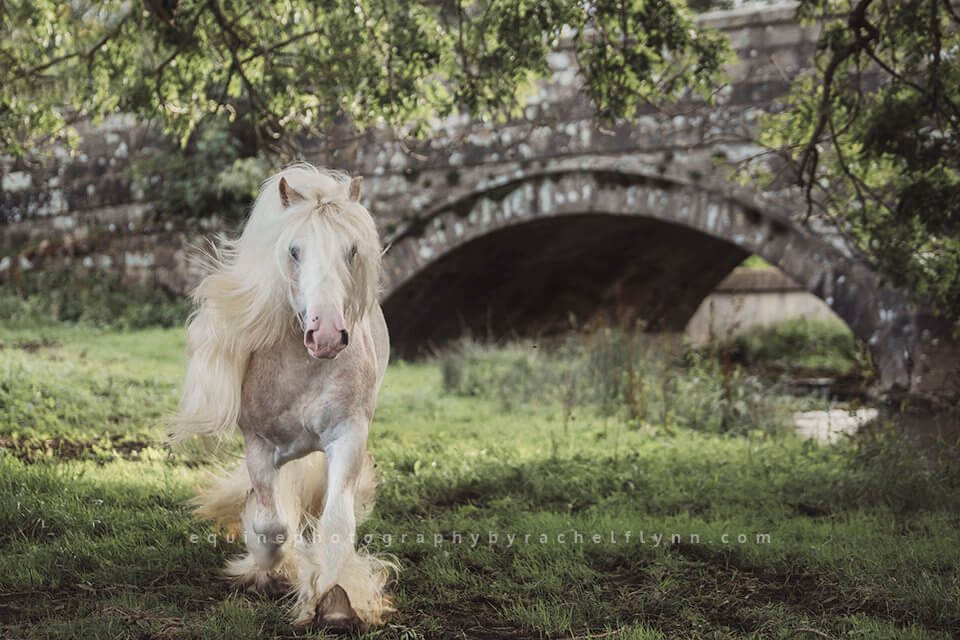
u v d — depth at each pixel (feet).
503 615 16.35
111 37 33.40
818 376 73.46
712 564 19.52
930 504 24.16
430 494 25.21
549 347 59.11
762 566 19.29
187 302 69.10
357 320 15.24
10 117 35.37
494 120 32.17
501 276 71.87
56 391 35.22
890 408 48.14
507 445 32.53
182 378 43.91
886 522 22.66
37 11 33.94
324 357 14.21
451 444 32.58
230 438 17.75
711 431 38.83
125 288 72.23
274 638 14.75
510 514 22.79
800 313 95.76
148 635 14.73
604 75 29.43
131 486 23.17
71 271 73.31
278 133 36.11
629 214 57.67
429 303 69.36
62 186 75.36
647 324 83.35
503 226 61.26
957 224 29.55
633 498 25.03
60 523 19.63
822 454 31.81
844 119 32.83
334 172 16.60
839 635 15.49
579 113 58.34
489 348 53.93
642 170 56.70
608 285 79.25
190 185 69.82
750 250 54.39
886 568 18.54
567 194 59.47
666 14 28.48
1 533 19.20
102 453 27.61
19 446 27.81
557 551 19.57
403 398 45.75
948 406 47.29
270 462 16.12
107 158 73.77
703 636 15.38
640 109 56.39
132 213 72.90
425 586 17.67
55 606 15.75
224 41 32.04
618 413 41.75
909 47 30.14
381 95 31.17
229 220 69.97
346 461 15.31
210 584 17.37
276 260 15.06
